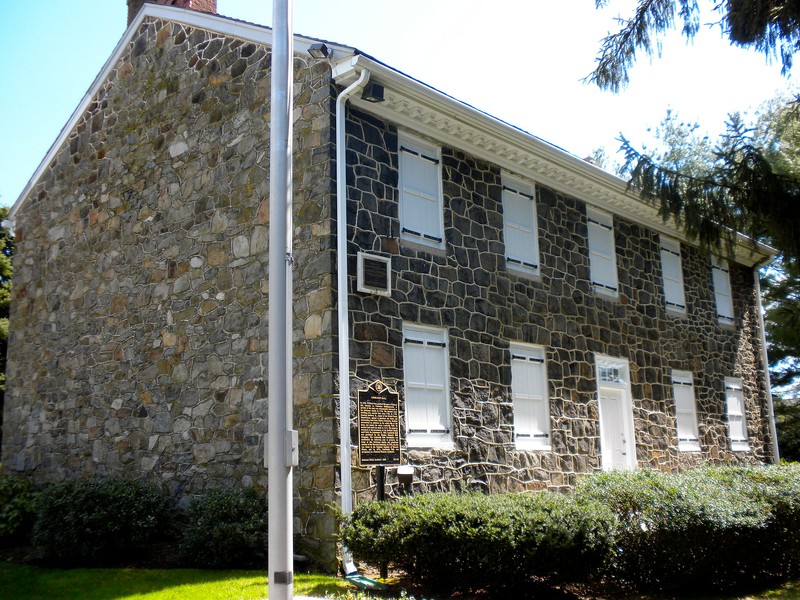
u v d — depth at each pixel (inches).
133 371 474.6
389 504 327.9
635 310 592.1
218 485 407.8
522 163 502.9
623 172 419.2
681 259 666.8
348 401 363.6
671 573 326.3
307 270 380.8
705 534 327.3
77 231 545.0
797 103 501.7
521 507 311.9
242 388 405.7
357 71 382.6
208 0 532.7
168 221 471.8
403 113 424.8
